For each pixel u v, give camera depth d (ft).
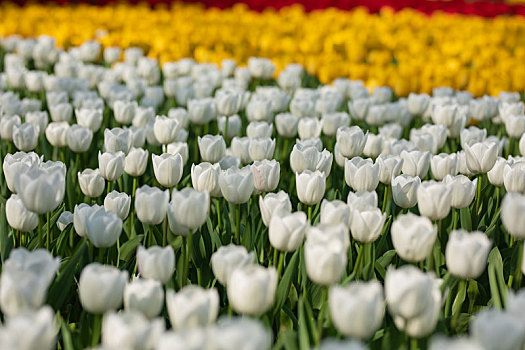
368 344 10.02
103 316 9.52
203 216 10.90
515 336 7.31
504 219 10.78
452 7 56.95
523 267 10.75
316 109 23.32
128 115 20.35
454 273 9.61
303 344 8.95
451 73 31.17
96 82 28.14
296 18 49.03
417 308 8.14
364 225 10.87
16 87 26.04
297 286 12.32
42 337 7.21
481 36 41.16
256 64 29.12
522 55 37.93
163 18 46.37
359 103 22.47
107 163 13.91
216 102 22.07
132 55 32.68
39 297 8.39
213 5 54.95
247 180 12.29
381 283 12.57
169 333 7.07
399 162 14.21
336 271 8.90
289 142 21.61
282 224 10.20
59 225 13.71
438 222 14.30
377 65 36.17
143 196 11.43
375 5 56.85
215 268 9.90
